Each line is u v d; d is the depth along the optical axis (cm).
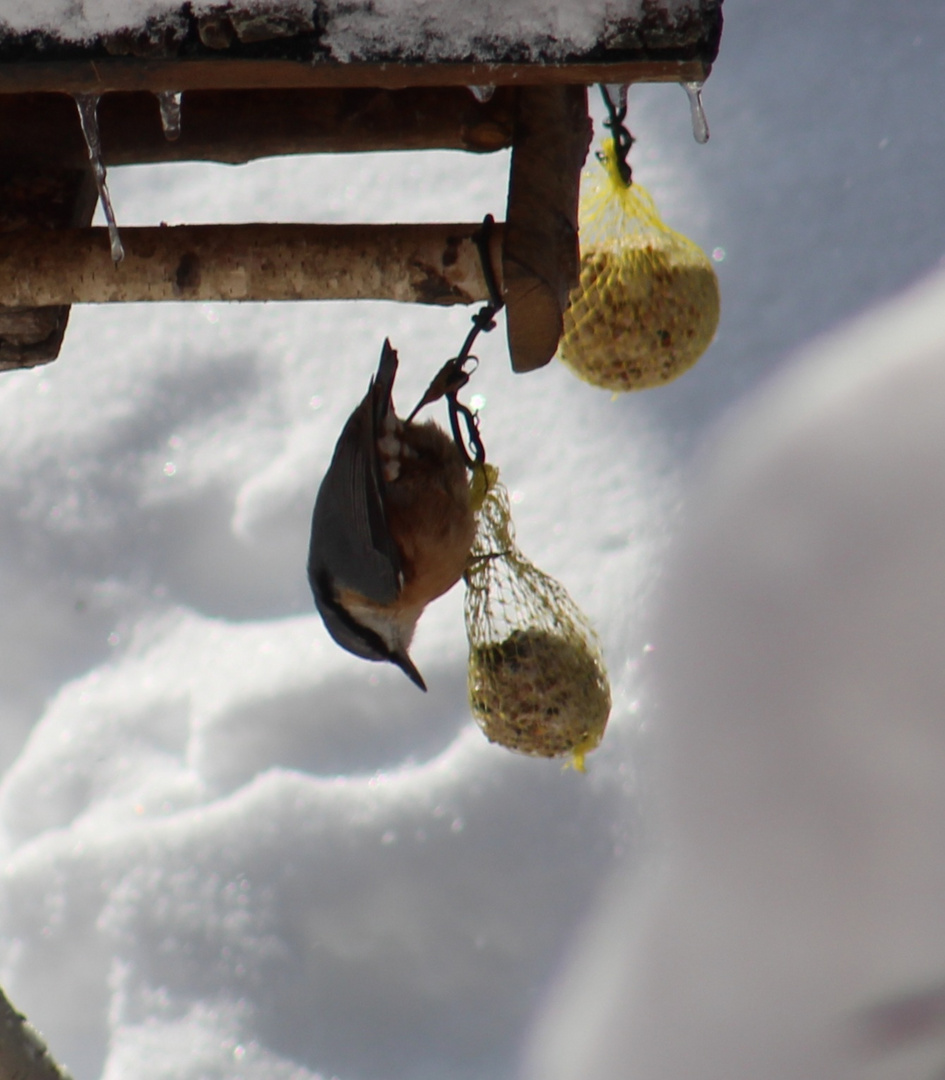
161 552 865
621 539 804
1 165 326
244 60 227
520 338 282
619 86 308
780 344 878
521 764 707
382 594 313
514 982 653
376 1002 657
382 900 680
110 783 757
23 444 911
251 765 746
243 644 807
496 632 373
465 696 747
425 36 226
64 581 854
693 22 225
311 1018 657
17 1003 675
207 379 938
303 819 711
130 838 717
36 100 326
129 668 816
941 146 966
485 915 669
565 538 811
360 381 923
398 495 317
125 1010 666
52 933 695
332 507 319
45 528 874
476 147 333
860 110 1002
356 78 233
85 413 924
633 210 383
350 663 771
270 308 967
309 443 892
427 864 686
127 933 687
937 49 1023
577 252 281
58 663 827
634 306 374
